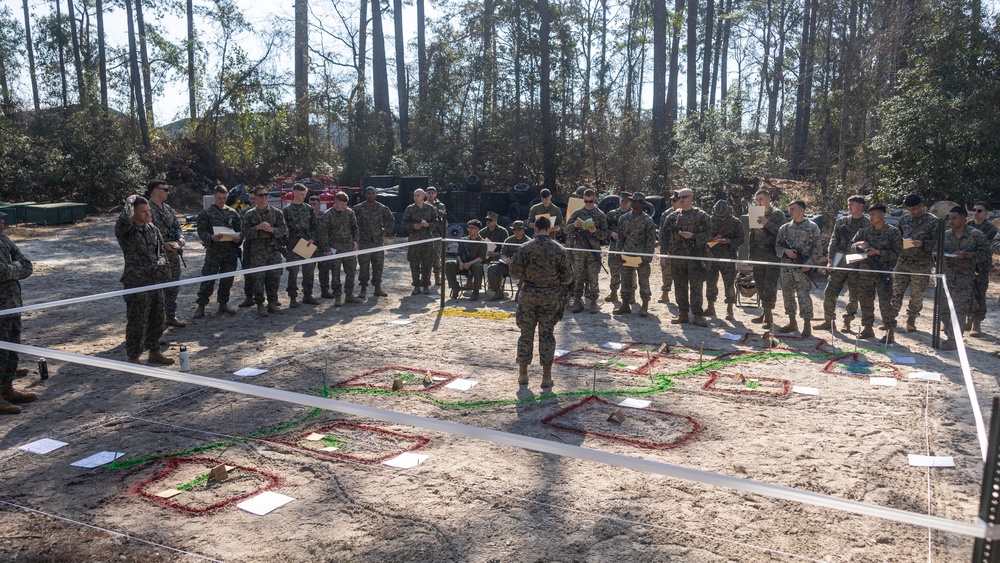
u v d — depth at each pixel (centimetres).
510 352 905
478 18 4150
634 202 1127
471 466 542
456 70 3775
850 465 550
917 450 583
